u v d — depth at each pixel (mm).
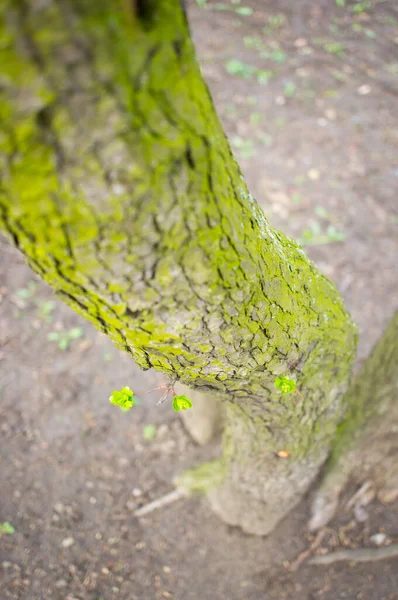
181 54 777
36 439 3311
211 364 1236
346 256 4434
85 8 635
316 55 6676
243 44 6629
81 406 3479
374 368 2586
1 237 4320
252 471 2355
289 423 1856
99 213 805
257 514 2715
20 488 3102
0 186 753
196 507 3078
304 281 1472
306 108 5848
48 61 646
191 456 3305
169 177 829
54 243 847
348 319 1746
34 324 3832
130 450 3332
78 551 2906
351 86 6273
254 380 1443
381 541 2832
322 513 2887
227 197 998
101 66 678
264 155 5207
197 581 2836
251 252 1115
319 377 1726
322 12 7566
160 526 3023
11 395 3473
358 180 5094
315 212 4730
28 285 4039
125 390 1354
